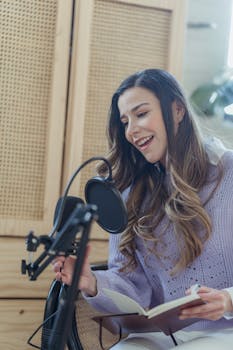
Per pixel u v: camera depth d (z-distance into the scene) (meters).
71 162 1.94
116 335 1.76
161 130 1.49
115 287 1.54
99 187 1.25
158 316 1.30
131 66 2.04
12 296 1.88
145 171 1.61
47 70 1.94
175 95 1.50
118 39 2.02
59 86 1.94
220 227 1.47
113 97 1.55
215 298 1.27
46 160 1.93
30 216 1.91
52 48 1.94
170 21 2.07
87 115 1.98
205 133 1.60
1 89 1.89
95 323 1.65
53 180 1.92
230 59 2.44
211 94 2.30
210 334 1.43
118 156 1.60
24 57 1.91
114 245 1.65
